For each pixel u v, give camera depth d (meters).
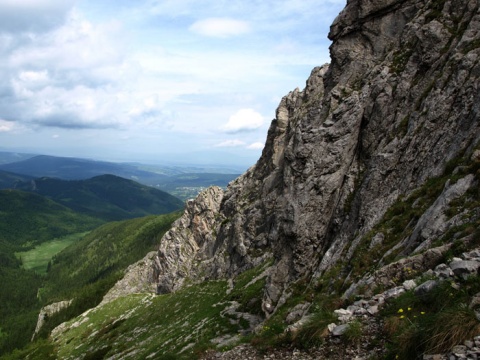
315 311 22.34
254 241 93.25
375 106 44.31
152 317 94.62
